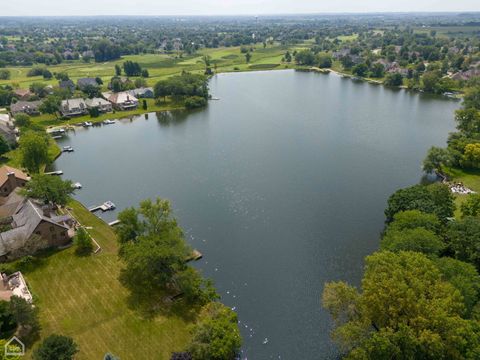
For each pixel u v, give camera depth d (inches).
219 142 6264.8
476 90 7559.1
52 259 3248.0
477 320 2156.7
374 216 3978.8
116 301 2787.9
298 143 6112.2
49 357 2032.5
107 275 3063.5
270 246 3528.5
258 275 3161.9
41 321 2586.1
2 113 7834.6
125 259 2947.8
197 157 5664.4
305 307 2829.7
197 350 2214.6
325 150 5797.2
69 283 2970.0
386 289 2162.9
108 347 2400.3
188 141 6378.0
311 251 3449.8
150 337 2481.5
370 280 2284.7
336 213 4045.3
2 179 4249.5
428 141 6141.7
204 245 3555.6
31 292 2837.1
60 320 2605.8
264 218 3981.3
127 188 4724.4
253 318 2728.8
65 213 4018.2
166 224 3115.2
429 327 2023.9
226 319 2400.3
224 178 4928.6
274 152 5757.9
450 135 5698.8
